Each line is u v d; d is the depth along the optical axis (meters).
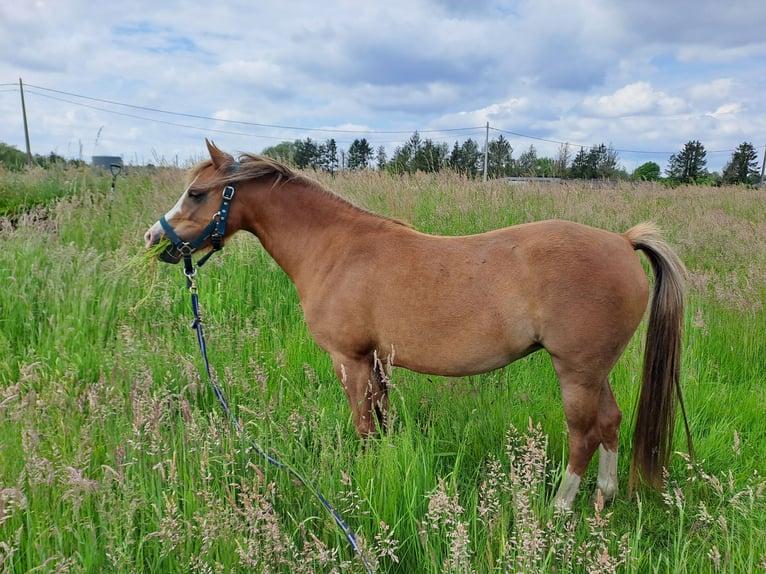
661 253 2.83
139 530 2.46
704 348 4.74
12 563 2.07
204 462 2.51
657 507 2.88
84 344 4.39
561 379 2.75
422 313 2.78
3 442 2.71
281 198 3.24
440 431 3.52
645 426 2.88
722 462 3.25
